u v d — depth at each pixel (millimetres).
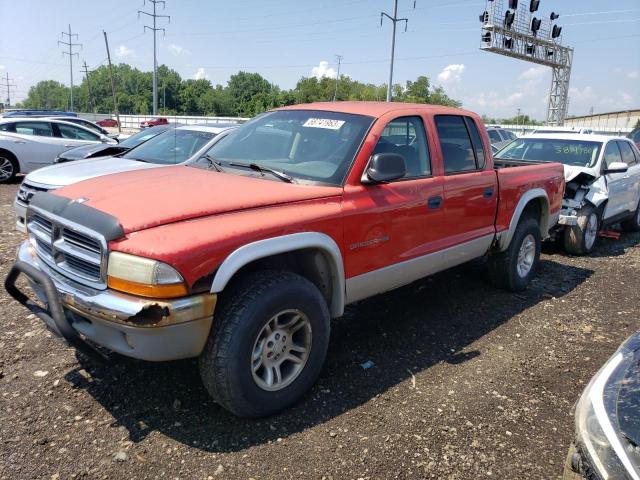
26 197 6488
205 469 2758
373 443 3035
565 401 3602
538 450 3061
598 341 4637
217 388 2994
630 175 9070
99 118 61750
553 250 8164
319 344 3412
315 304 3324
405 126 4195
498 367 4047
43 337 4125
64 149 13125
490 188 4930
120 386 3496
